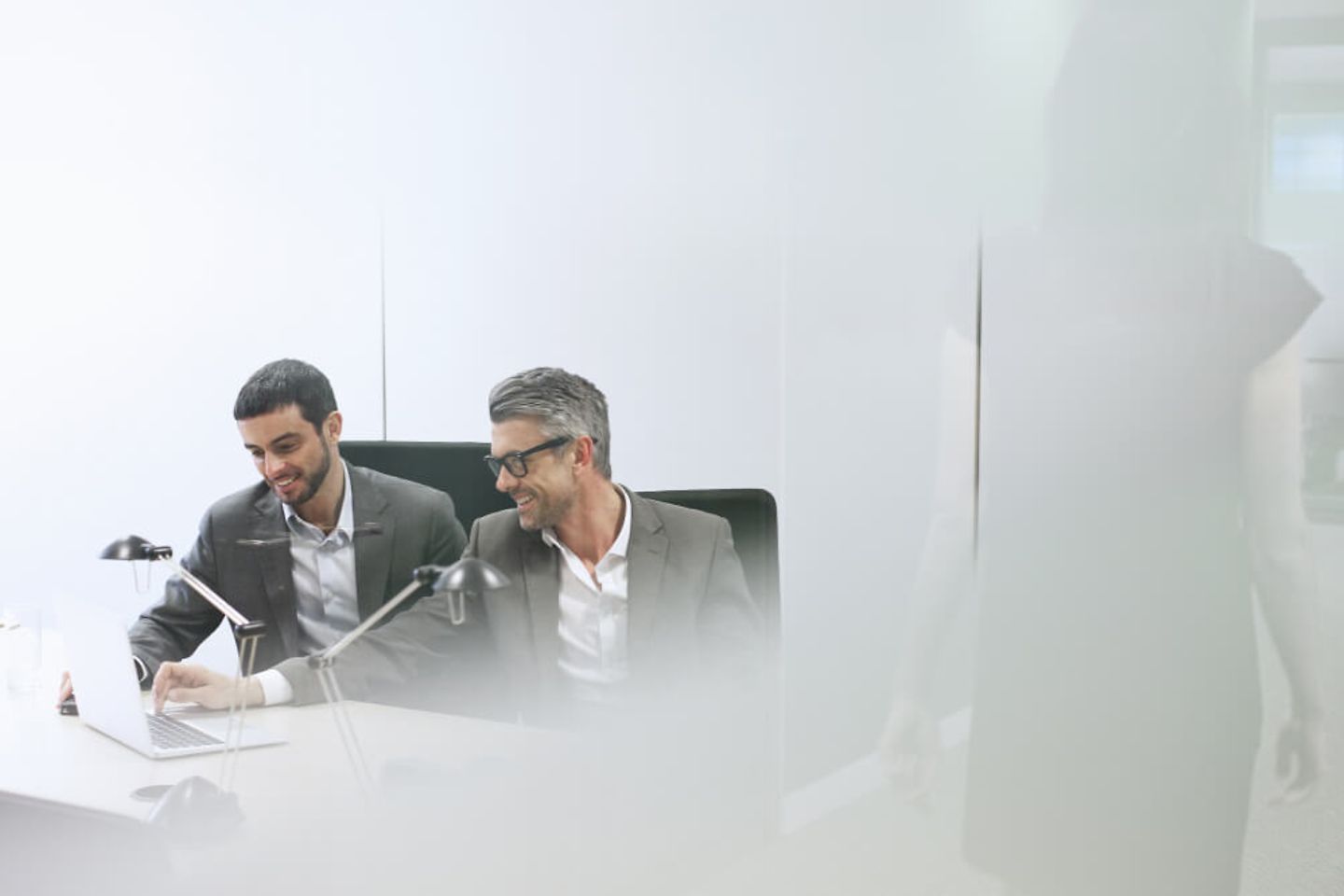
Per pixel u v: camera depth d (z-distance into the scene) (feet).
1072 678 5.94
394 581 7.18
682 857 6.41
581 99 7.75
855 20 6.75
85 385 10.12
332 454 7.61
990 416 6.23
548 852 5.96
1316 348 5.57
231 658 7.77
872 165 6.70
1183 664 5.71
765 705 6.49
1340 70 5.61
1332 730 5.49
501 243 8.16
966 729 6.28
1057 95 6.15
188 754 5.56
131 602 10.01
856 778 6.57
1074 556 5.97
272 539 7.52
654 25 7.47
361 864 4.84
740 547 6.48
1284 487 5.55
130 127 9.84
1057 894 5.97
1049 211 6.13
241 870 4.49
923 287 6.57
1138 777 5.83
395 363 8.64
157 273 9.75
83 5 9.95
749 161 7.08
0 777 5.24
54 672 7.29
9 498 10.36
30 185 10.16
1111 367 5.94
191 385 9.65
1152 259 5.89
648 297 7.52
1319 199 5.62
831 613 6.75
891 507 6.68
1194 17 5.81
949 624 6.29
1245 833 5.63
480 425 8.23
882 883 6.42
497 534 6.97
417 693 6.92
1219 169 5.79
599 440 6.92
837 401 6.85
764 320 7.07
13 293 10.43
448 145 8.36
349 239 8.78
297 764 5.47
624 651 6.59
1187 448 5.76
